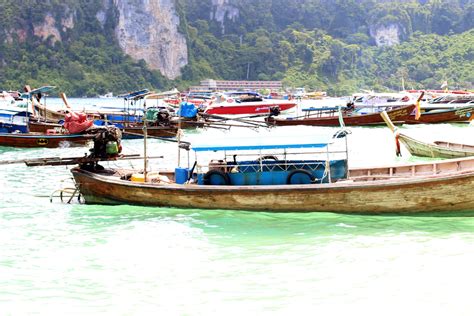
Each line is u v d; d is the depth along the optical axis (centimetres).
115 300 1129
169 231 1570
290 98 8762
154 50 16438
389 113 4619
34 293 1167
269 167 1706
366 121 4653
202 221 1656
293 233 1521
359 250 1377
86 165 1909
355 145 3584
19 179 2408
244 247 1427
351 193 1570
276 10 19988
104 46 15675
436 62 17112
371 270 1251
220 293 1150
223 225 1617
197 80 16675
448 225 1554
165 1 16700
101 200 1833
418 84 16762
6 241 1504
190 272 1269
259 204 1634
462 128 4622
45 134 3234
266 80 16888
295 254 1365
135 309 1085
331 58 17225
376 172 1812
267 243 1454
